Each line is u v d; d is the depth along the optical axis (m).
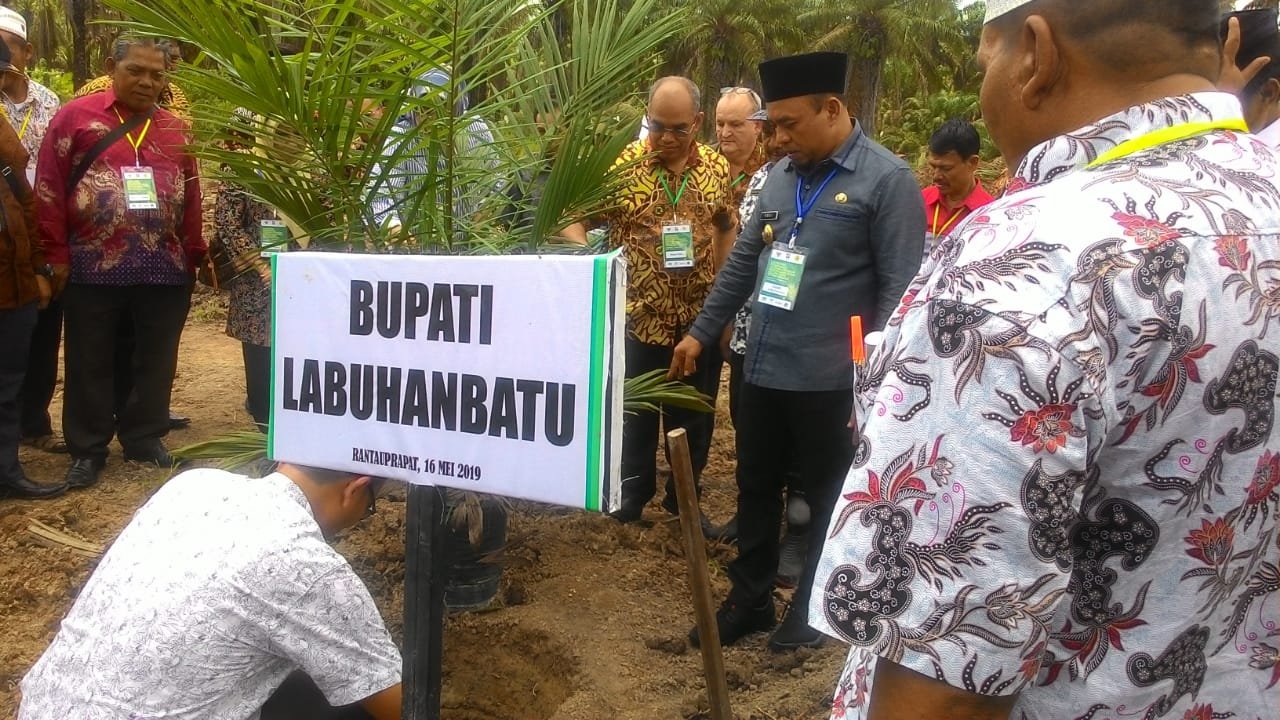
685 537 2.03
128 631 1.69
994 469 0.91
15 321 4.22
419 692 1.66
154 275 4.53
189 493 1.83
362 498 1.94
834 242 2.94
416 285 1.50
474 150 3.00
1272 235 0.99
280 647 1.76
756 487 3.25
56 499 4.41
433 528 1.61
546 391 1.40
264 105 2.45
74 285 4.40
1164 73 1.05
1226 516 1.01
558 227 3.01
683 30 2.97
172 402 5.87
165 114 4.54
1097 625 1.03
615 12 2.93
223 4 2.32
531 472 1.43
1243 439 0.99
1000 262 0.95
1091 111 1.07
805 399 3.02
